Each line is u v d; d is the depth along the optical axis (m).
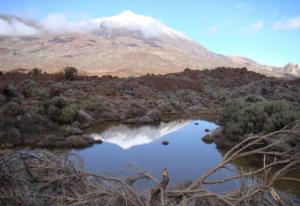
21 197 3.19
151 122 21.84
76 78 41.56
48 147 12.55
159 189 2.98
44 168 3.71
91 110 21.66
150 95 35.88
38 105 17.67
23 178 3.50
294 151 3.67
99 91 33.16
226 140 13.62
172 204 2.95
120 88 35.91
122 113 23.44
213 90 42.56
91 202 3.20
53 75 43.78
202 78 52.47
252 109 13.12
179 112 28.33
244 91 38.06
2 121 13.36
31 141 13.02
